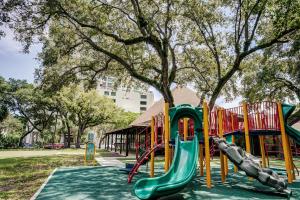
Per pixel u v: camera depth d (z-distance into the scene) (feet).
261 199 25.80
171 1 56.65
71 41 65.36
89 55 74.13
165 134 35.70
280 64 90.12
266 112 38.22
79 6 57.21
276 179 27.99
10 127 209.67
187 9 58.90
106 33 59.93
